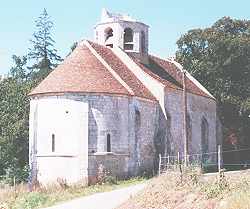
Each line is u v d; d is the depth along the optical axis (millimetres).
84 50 46688
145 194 29078
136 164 45094
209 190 25734
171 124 49938
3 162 52531
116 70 47312
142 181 42281
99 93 42875
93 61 45688
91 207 30203
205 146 57594
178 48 69750
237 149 67625
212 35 67062
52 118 43000
